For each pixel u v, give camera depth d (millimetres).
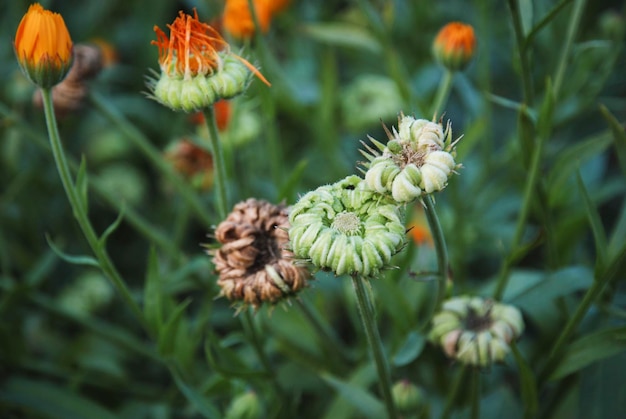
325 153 522
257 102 499
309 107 542
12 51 580
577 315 400
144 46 593
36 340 519
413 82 561
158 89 382
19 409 473
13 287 464
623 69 565
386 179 337
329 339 439
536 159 416
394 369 445
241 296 372
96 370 487
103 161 579
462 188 553
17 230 555
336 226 340
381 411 412
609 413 426
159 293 413
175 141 526
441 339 396
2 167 567
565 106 520
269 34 555
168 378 521
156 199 589
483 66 520
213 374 486
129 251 559
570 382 433
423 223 490
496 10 627
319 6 625
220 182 399
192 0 542
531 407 405
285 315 459
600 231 392
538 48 582
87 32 591
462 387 457
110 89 604
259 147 562
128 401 499
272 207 374
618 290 492
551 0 545
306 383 467
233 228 369
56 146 385
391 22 569
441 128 343
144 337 541
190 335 482
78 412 457
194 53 377
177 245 481
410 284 465
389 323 500
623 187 502
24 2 565
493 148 585
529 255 542
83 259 396
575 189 507
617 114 580
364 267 336
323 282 499
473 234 519
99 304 532
